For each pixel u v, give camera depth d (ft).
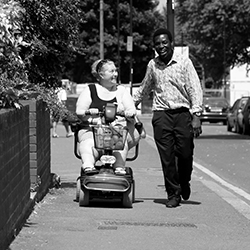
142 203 39.55
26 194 32.94
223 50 185.98
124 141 36.88
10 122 27.89
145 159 71.87
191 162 38.22
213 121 177.78
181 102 37.37
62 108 43.27
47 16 42.73
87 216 34.45
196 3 181.37
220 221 33.96
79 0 44.83
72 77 251.80
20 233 29.60
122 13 251.39
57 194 42.29
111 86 37.93
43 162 40.47
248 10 167.43
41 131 39.50
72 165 66.54
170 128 37.29
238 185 53.21
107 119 36.52
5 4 33.27
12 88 29.89
